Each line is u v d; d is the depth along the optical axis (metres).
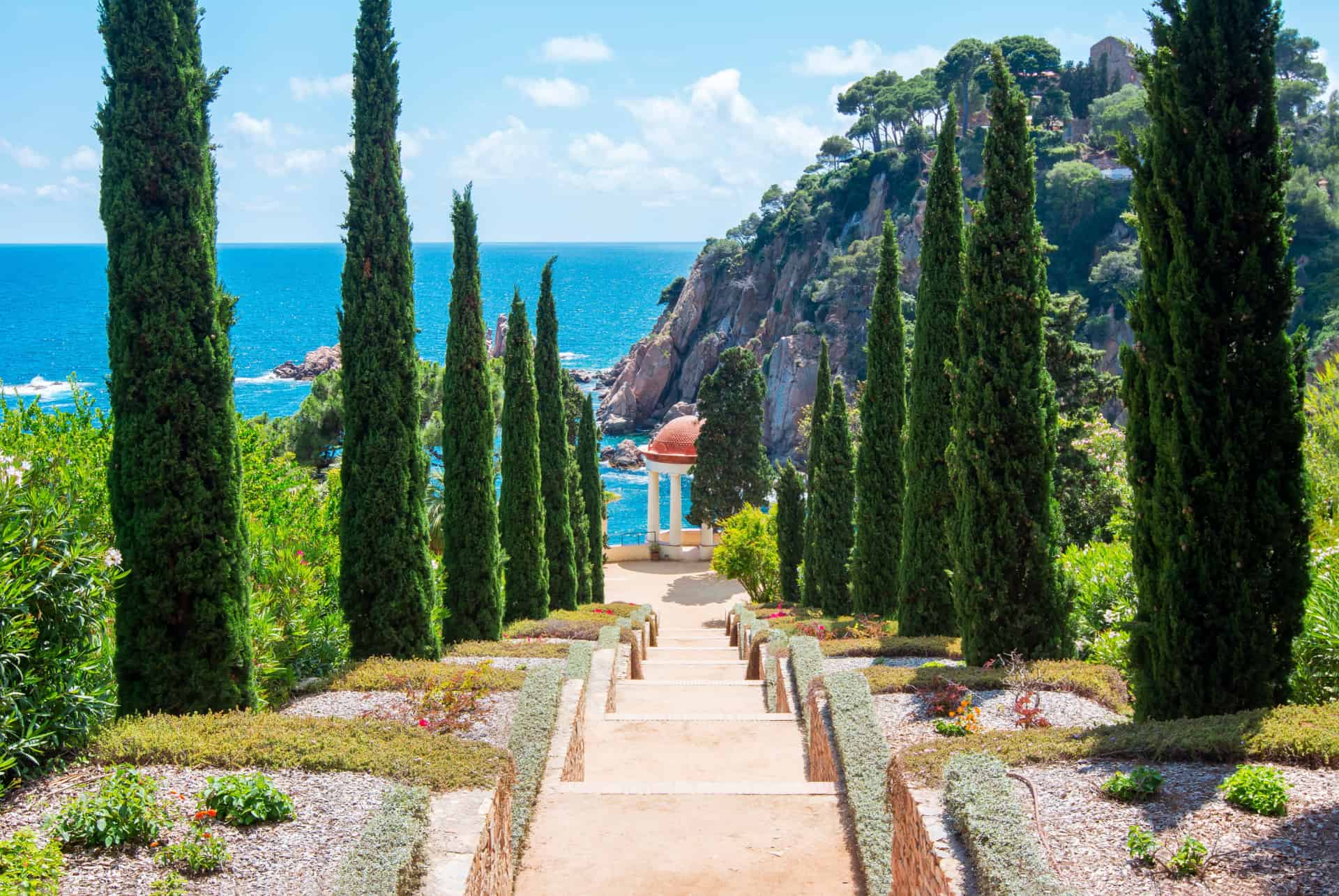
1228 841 6.39
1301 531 9.35
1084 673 11.88
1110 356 75.50
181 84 10.04
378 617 14.15
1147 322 9.88
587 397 31.06
